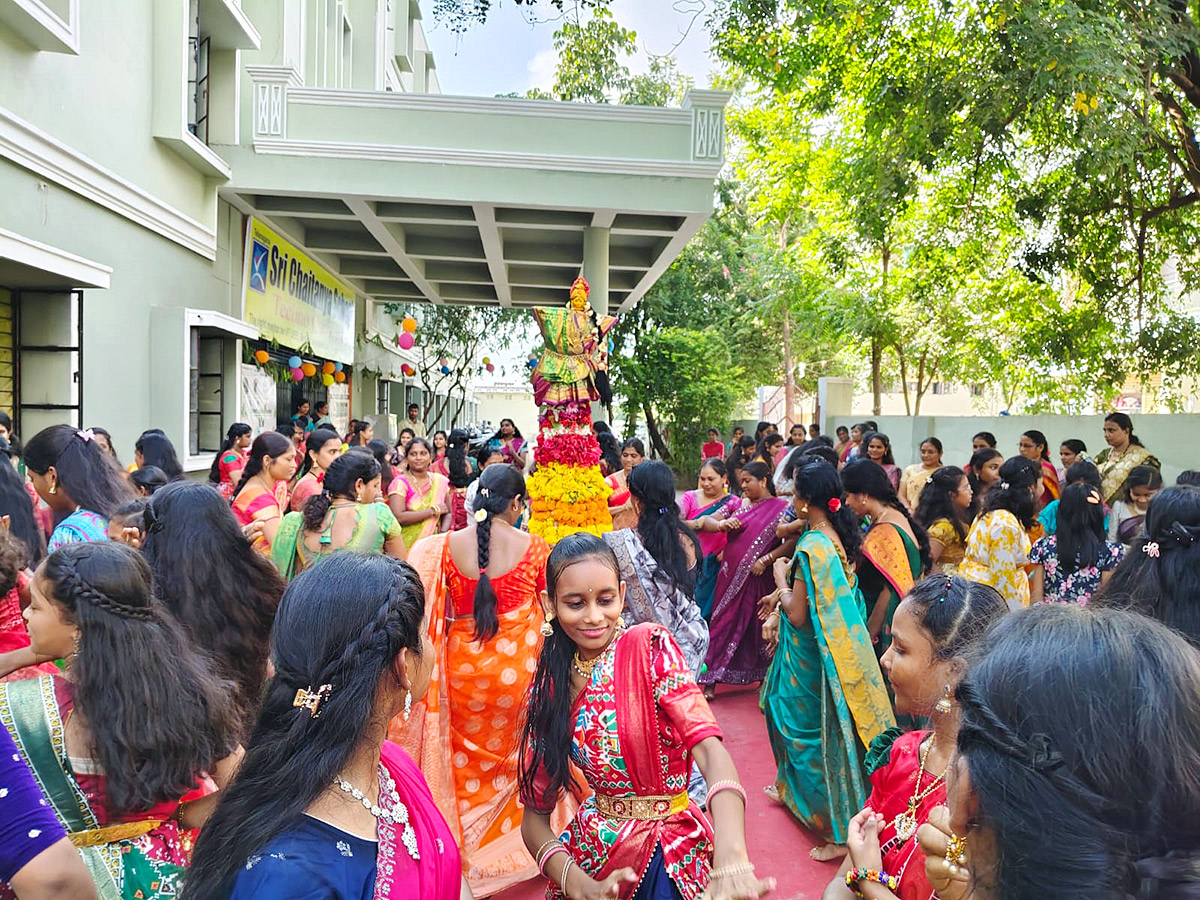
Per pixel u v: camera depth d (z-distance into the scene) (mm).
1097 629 988
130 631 1920
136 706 1875
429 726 3523
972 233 13555
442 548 3674
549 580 2271
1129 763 887
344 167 11016
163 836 1948
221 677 2418
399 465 7891
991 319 16672
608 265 14781
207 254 10734
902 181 11008
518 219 12273
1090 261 12555
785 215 18609
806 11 10703
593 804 2270
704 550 6371
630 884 2076
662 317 23688
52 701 1905
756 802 4555
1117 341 13242
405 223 12820
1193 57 10211
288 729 1389
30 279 6992
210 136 10883
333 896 1295
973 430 14219
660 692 2150
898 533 4512
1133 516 5348
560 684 2262
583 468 6191
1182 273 12906
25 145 6684
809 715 4098
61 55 7328
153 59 9227
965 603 2010
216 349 10836
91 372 7953
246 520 4738
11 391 7332
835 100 12812
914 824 1865
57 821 1717
